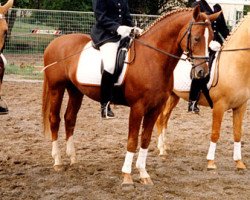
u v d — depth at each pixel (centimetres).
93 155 873
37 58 1758
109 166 802
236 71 769
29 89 1556
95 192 676
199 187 710
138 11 2630
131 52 698
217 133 793
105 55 709
